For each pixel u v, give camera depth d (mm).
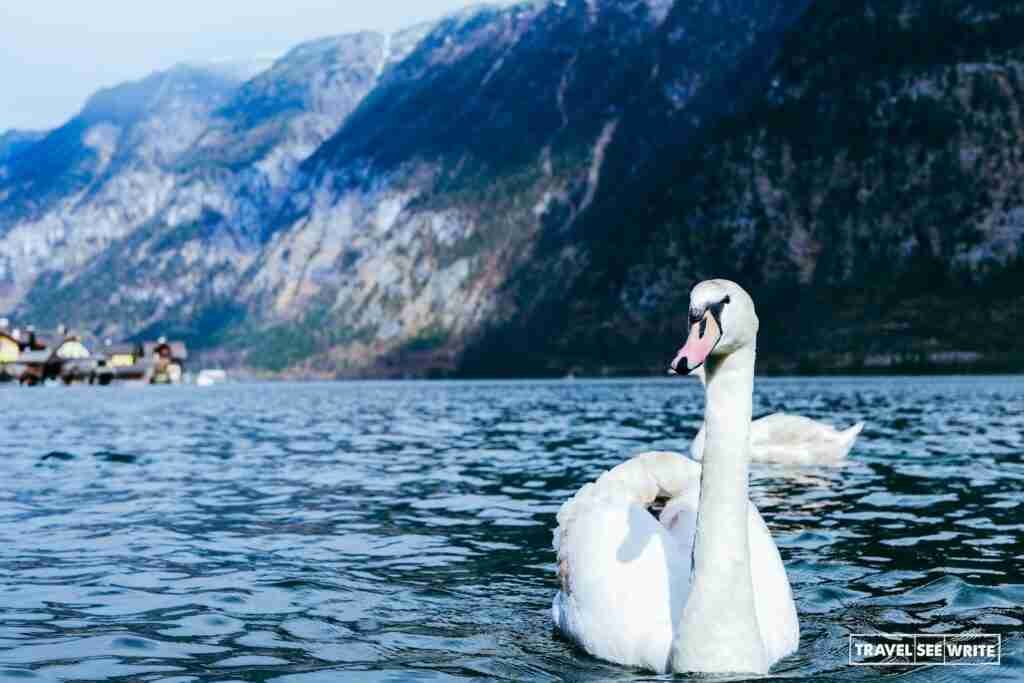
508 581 10531
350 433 33250
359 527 14016
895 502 15469
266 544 12758
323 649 8008
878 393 59062
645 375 155750
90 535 13547
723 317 6543
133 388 130750
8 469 22312
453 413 45625
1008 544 11883
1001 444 24562
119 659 7730
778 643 7371
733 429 6797
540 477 19438
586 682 6887
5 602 9703
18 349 152875
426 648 8000
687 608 6918
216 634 8516
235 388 128500
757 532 8164
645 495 8859
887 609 9086
